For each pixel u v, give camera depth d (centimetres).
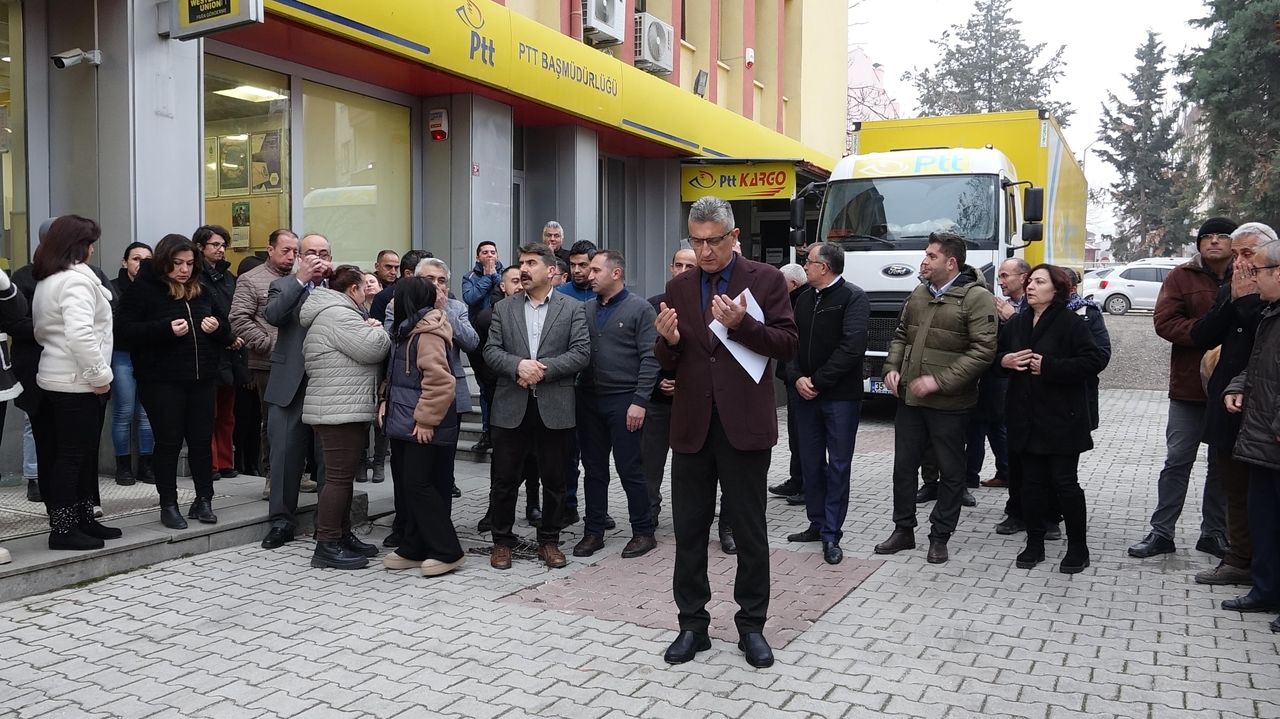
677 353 450
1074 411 582
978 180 1166
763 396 438
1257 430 500
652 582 571
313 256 601
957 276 614
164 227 746
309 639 470
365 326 579
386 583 561
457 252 1130
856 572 591
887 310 1155
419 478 575
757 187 1561
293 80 962
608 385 627
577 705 397
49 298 517
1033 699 405
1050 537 673
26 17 732
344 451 582
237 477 761
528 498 718
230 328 625
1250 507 516
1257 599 516
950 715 389
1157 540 631
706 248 434
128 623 486
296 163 973
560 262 923
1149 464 979
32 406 540
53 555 534
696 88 1680
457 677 425
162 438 591
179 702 397
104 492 682
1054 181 1420
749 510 443
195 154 771
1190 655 456
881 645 467
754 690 413
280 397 620
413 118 1127
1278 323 497
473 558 620
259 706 394
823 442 641
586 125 1308
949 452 611
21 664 434
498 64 1049
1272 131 3841
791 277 727
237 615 501
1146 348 2228
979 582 572
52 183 753
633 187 1612
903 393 630
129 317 580
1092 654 457
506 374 588
